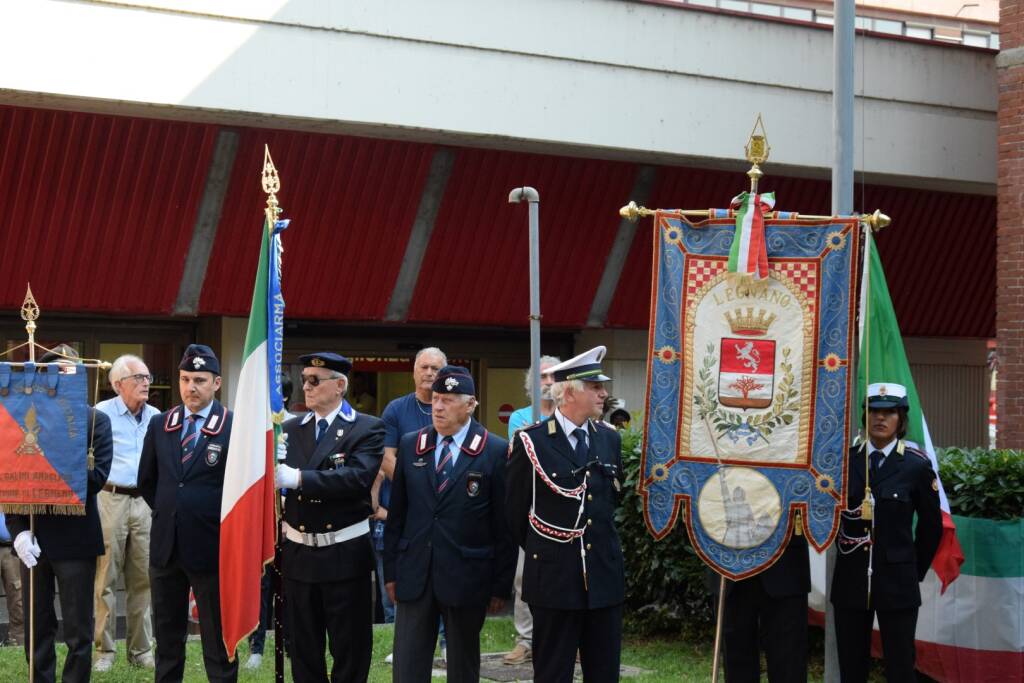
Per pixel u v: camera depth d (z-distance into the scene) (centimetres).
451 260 1479
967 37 1642
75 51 1112
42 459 762
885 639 741
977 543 854
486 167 1415
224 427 763
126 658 941
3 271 1286
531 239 884
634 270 1585
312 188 1355
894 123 1505
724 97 1409
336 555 721
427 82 1256
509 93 1297
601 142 1343
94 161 1241
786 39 1442
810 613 951
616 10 1345
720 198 1577
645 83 1365
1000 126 1390
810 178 1572
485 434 737
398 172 1376
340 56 1217
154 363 1466
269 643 988
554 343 1692
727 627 736
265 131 1288
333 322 1523
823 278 693
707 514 698
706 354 705
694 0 1462
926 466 746
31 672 769
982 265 1809
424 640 720
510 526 699
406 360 1592
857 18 1558
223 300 1391
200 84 1161
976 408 1953
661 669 943
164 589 757
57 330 1397
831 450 687
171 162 1270
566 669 691
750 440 696
